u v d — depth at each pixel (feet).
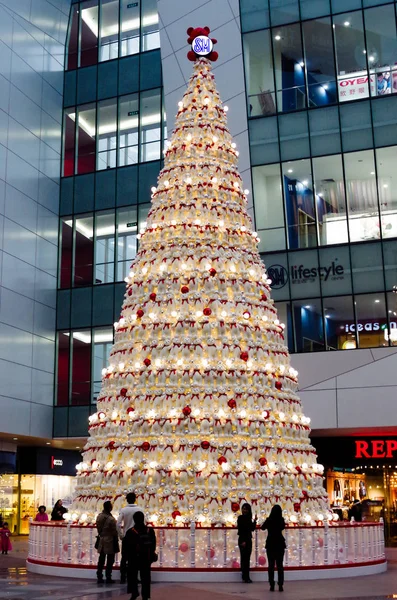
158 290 54.08
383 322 91.25
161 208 57.52
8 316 104.01
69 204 121.29
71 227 120.37
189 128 59.62
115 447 50.98
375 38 97.66
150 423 49.88
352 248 94.53
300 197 97.91
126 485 49.08
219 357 51.39
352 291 93.40
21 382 105.81
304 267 96.02
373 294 92.48
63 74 126.82
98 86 124.57
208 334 51.88
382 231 93.66
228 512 47.44
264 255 97.91
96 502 50.11
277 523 42.27
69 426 112.06
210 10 104.99
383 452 89.81
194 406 49.88
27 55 115.75
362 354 90.84
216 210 56.65
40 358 111.55
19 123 111.55
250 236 57.98
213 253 54.70
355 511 88.89
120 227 117.60
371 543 52.60
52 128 121.49
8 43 110.52
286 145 99.55
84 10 129.29
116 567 47.32
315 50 100.12
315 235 96.43
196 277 53.57
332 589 41.91
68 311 116.78
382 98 96.37
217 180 57.82
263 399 51.31
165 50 107.96
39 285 113.09
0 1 109.40
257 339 53.47
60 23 127.03
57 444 119.55
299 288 95.76
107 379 54.49
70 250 119.34
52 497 122.31
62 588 42.16
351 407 84.38
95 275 117.08
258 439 50.06
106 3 127.95
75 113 124.67
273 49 101.76
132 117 121.29
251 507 47.50
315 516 50.80
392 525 87.56
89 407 111.86
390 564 60.44
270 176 99.60
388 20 97.19
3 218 104.99
